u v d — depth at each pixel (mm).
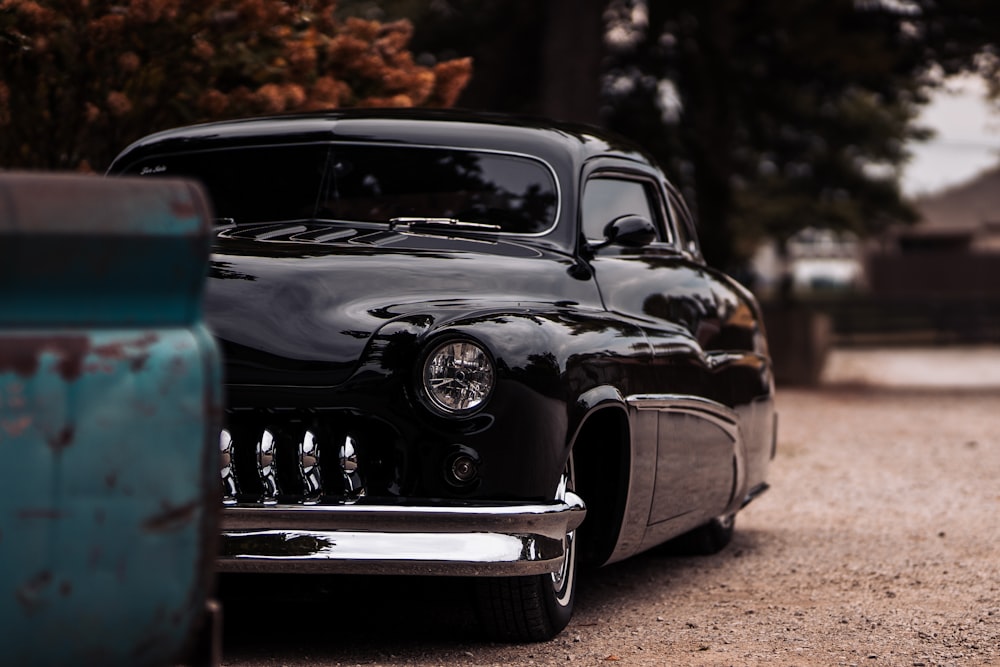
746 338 6910
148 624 2516
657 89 20312
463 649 4859
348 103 8453
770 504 9305
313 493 4535
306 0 8641
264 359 4566
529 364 4574
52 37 7738
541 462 4566
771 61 21781
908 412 16594
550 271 5371
